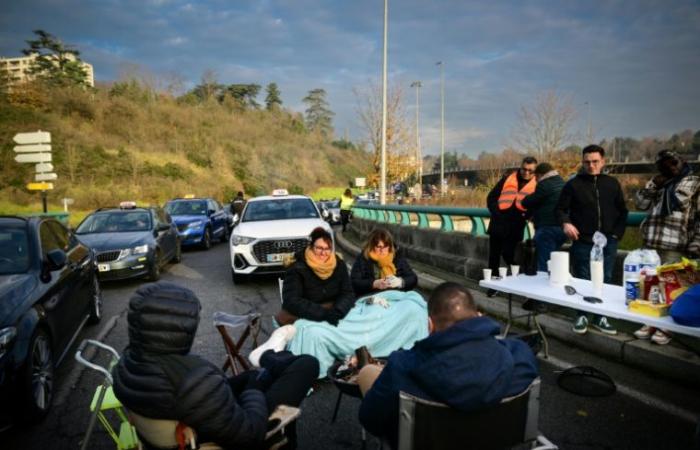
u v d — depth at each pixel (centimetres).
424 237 1038
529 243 513
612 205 522
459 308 222
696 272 339
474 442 213
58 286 497
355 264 543
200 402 195
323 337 436
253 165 7688
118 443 295
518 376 218
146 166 5706
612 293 411
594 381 420
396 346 456
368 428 238
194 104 9762
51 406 421
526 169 684
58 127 5700
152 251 1000
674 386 411
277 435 236
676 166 456
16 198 4016
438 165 9725
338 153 10825
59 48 8719
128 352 211
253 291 889
